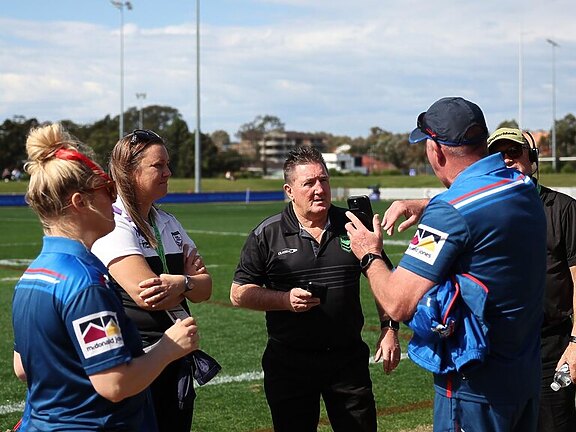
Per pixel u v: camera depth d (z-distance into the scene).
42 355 2.95
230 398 7.09
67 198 3.03
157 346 3.11
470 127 3.51
